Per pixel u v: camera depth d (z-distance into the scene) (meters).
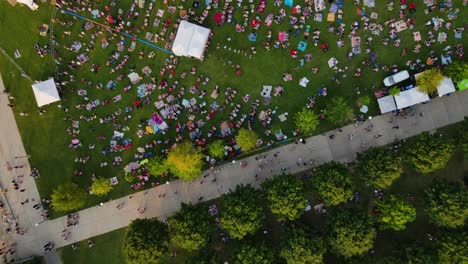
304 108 50.28
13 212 55.69
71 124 55.22
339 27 53.12
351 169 52.84
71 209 54.25
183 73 54.31
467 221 48.78
